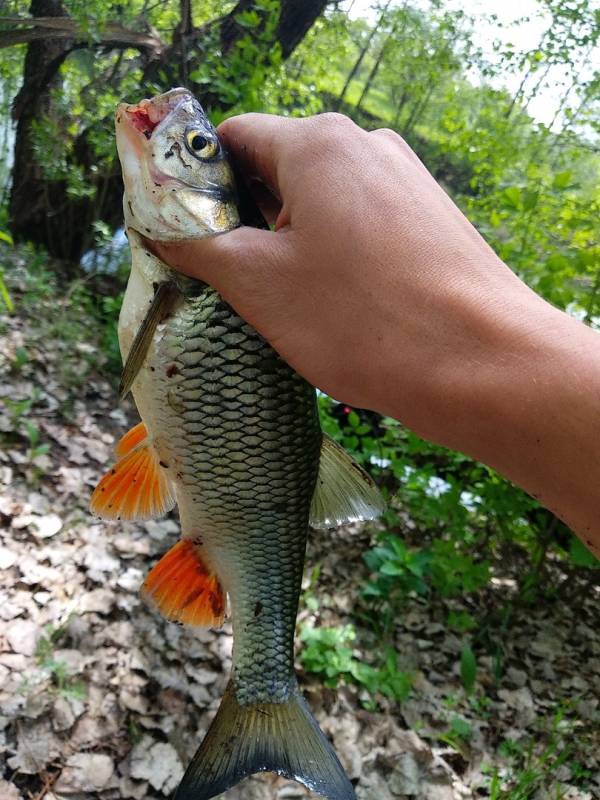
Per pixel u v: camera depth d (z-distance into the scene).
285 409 0.24
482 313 0.17
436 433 0.17
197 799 0.25
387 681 0.49
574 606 0.66
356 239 0.19
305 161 0.20
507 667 0.56
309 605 0.54
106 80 1.03
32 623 0.44
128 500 0.26
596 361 0.15
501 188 0.77
